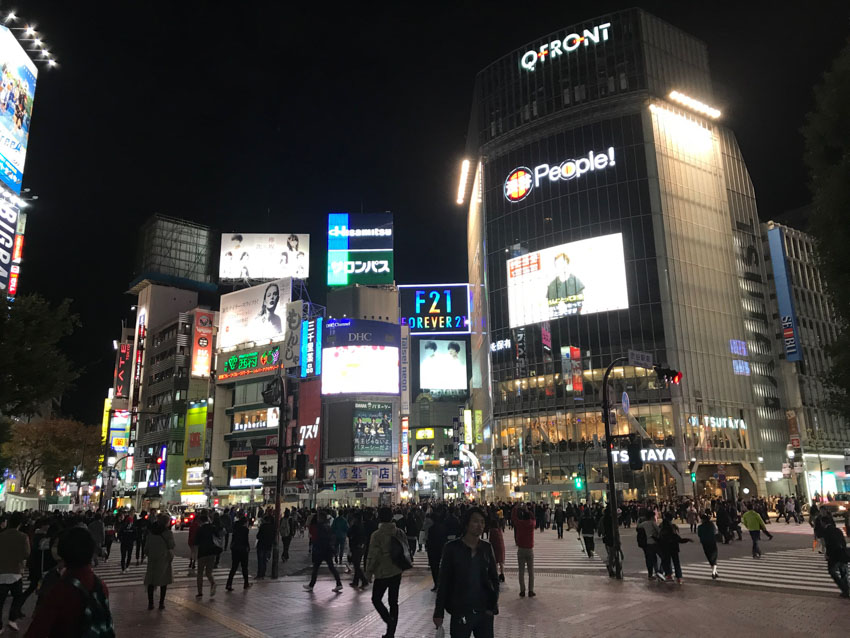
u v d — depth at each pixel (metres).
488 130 86.25
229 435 82.06
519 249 80.12
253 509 62.41
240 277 87.75
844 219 13.35
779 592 14.76
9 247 58.28
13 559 10.98
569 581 17.36
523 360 76.81
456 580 6.22
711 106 81.94
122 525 22.12
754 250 81.44
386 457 70.94
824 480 75.25
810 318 81.12
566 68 81.75
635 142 76.50
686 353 70.25
